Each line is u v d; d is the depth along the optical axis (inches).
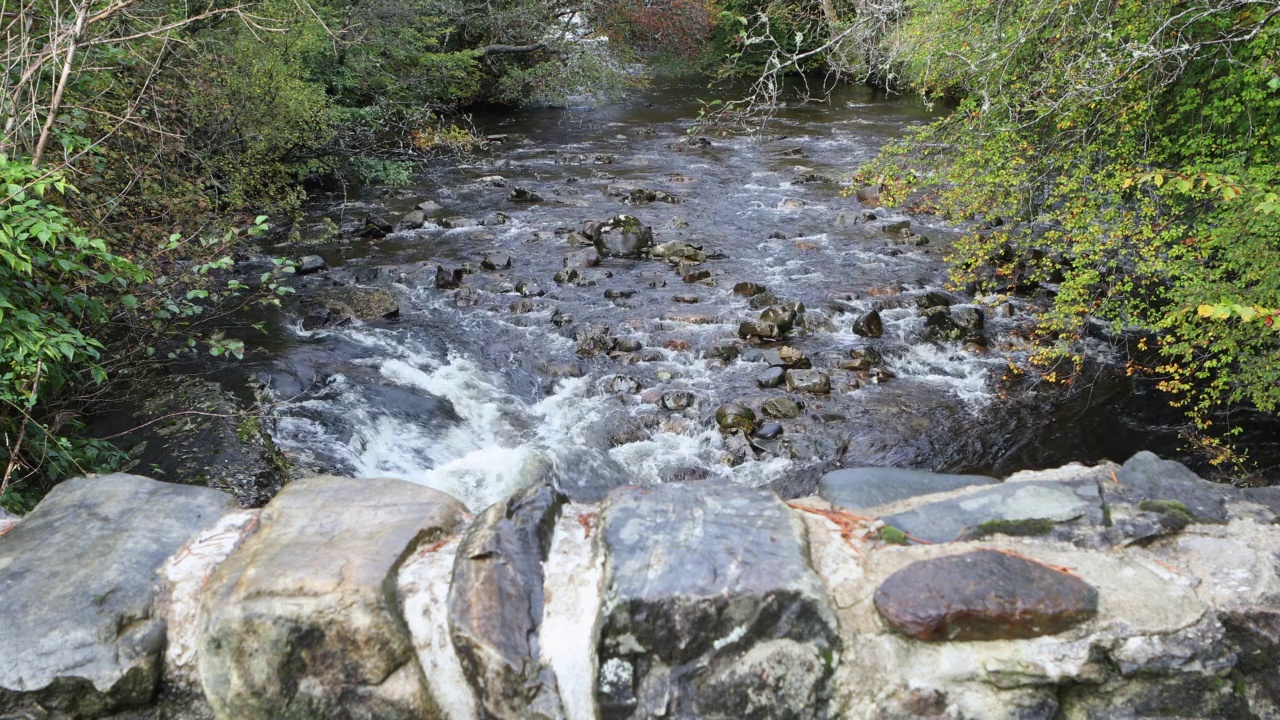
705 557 76.9
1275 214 187.2
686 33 878.4
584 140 725.3
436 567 80.5
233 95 370.3
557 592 78.0
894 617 73.0
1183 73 268.2
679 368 299.4
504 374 299.1
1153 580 77.0
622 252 415.2
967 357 307.1
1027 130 283.7
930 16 307.7
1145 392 280.2
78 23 191.2
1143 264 232.8
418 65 709.9
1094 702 72.4
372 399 271.1
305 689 75.9
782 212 488.1
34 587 82.3
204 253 284.7
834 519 87.4
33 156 192.9
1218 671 72.3
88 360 211.5
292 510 89.9
